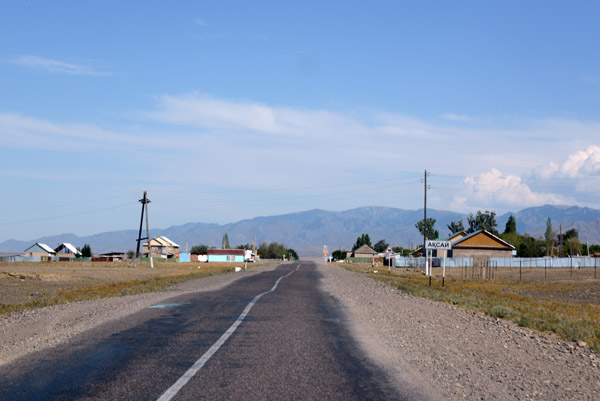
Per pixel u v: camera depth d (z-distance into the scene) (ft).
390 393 23.62
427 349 34.83
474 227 492.54
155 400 21.97
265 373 26.89
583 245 454.81
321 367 28.48
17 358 30.30
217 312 52.26
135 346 33.94
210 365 28.60
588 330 48.24
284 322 45.57
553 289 129.70
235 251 539.70
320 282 115.34
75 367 27.99
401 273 224.12
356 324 45.65
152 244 510.99
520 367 30.91
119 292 85.76
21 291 110.52
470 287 129.70
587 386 27.27
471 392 24.40
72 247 465.06
